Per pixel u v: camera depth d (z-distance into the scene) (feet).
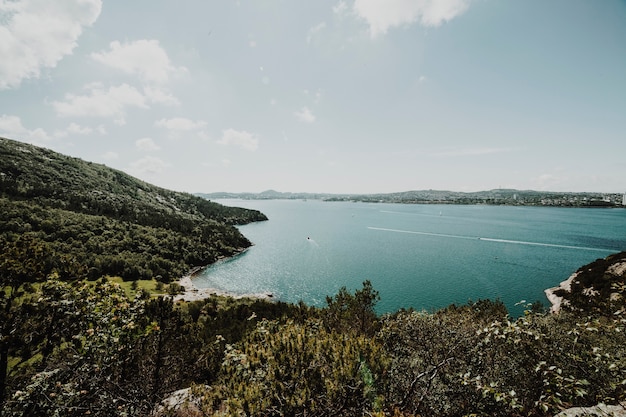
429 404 27.61
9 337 25.90
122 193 609.83
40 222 284.20
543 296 212.84
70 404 21.30
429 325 37.22
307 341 27.43
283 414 21.48
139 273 255.09
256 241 479.82
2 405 20.97
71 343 26.45
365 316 74.18
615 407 21.09
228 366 29.60
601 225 608.60
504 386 26.66
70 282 30.81
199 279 285.64
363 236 506.48
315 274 296.30
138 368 35.83
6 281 27.81
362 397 23.47
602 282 138.82
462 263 315.58
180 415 33.12
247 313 112.27
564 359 23.27
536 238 453.99
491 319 58.49
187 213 645.92
